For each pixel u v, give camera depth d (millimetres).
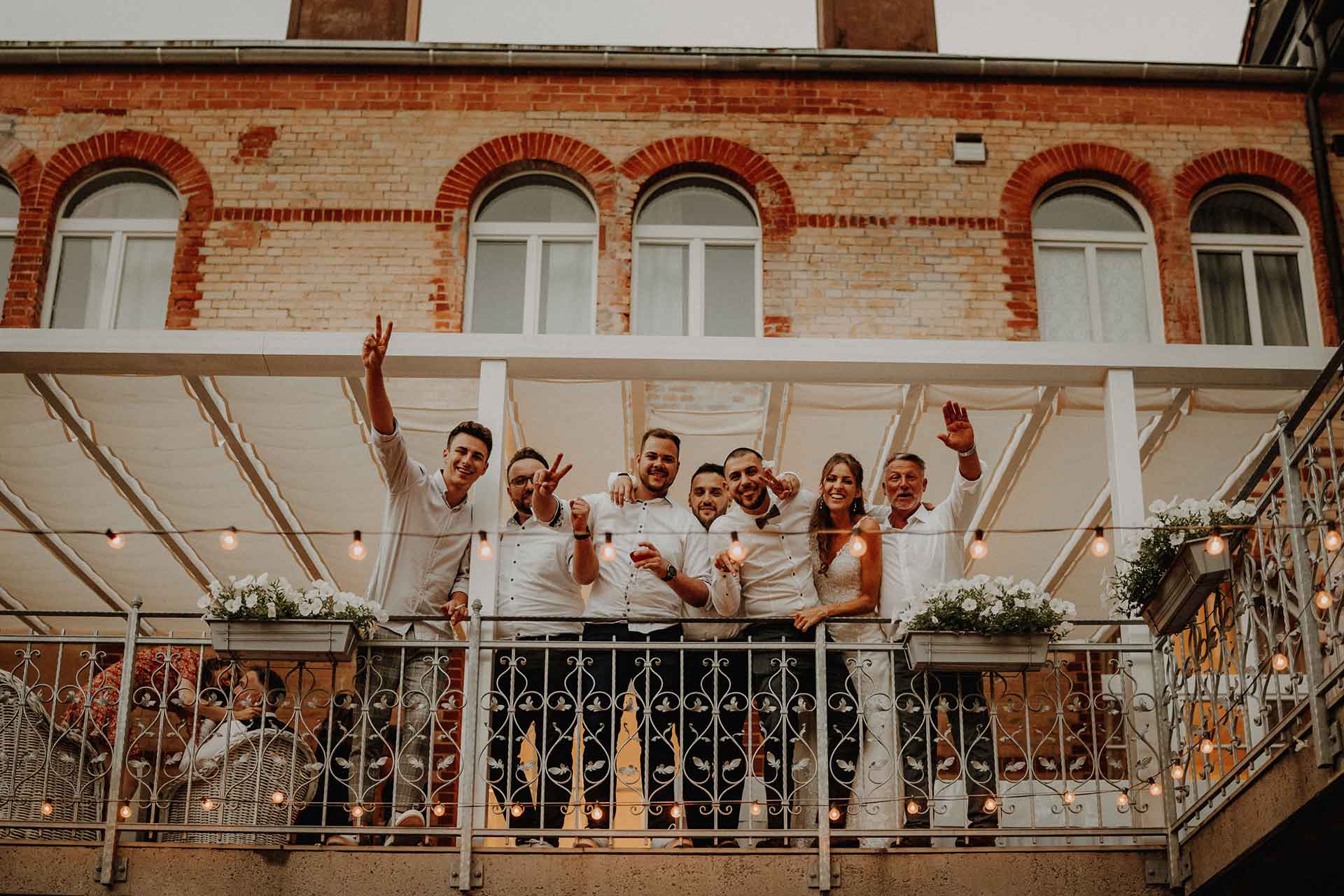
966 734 8266
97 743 8336
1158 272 12547
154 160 12516
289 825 7805
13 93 12719
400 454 8523
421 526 8648
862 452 11125
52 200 12492
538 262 12625
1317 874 7543
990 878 7781
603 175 12508
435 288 12180
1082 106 12797
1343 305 12227
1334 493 6816
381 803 7977
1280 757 6988
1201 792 8586
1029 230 12422
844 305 12180
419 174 12484
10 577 13219
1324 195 12523
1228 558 7598
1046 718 12219
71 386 10133
